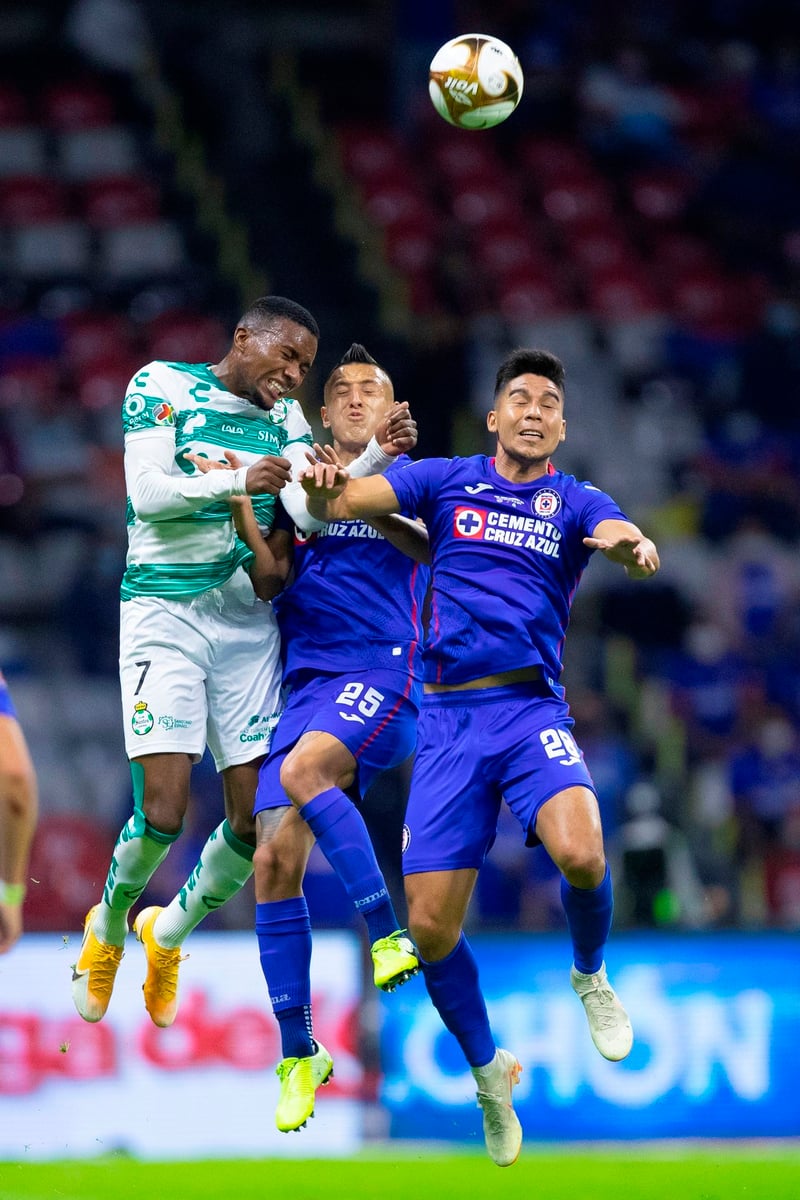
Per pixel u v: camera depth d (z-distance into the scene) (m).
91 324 55.94
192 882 20.41
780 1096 30.31
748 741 45.62
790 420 57.72
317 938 29.34
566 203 66.56
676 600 49.25
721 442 55.41
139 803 19.14
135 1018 28.62
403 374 55.47
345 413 19.91
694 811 42.28
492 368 56.03
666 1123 29.89
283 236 63.12
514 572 18.16
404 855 17.95
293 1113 17.94
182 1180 22.42
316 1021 29.00
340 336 57.47
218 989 28.89
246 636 19.45
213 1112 28.48
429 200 65.44
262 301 19.20
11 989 28.39
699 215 68.06
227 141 67.50
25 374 53.56
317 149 66.81
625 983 30.30
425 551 19.09
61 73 68.38
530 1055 29.78
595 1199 21.52
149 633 19.06
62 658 45.34
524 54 71.81
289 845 18.52
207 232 61.91
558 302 61.84
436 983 18.02
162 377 19.11
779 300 64.88
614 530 17.47
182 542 18.98
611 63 73.44
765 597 49.38
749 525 50.75
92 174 63.34
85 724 44.22
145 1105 28.33
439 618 18.27
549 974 30.09
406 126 68.62
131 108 67.50
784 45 77.19
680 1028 30.25
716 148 71.44
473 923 33.25
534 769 17.62
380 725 19.00
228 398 19.20
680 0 76.38
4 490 49.22
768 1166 24.64
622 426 55.16
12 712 13.70
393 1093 29.05
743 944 30.77
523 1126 29.52
